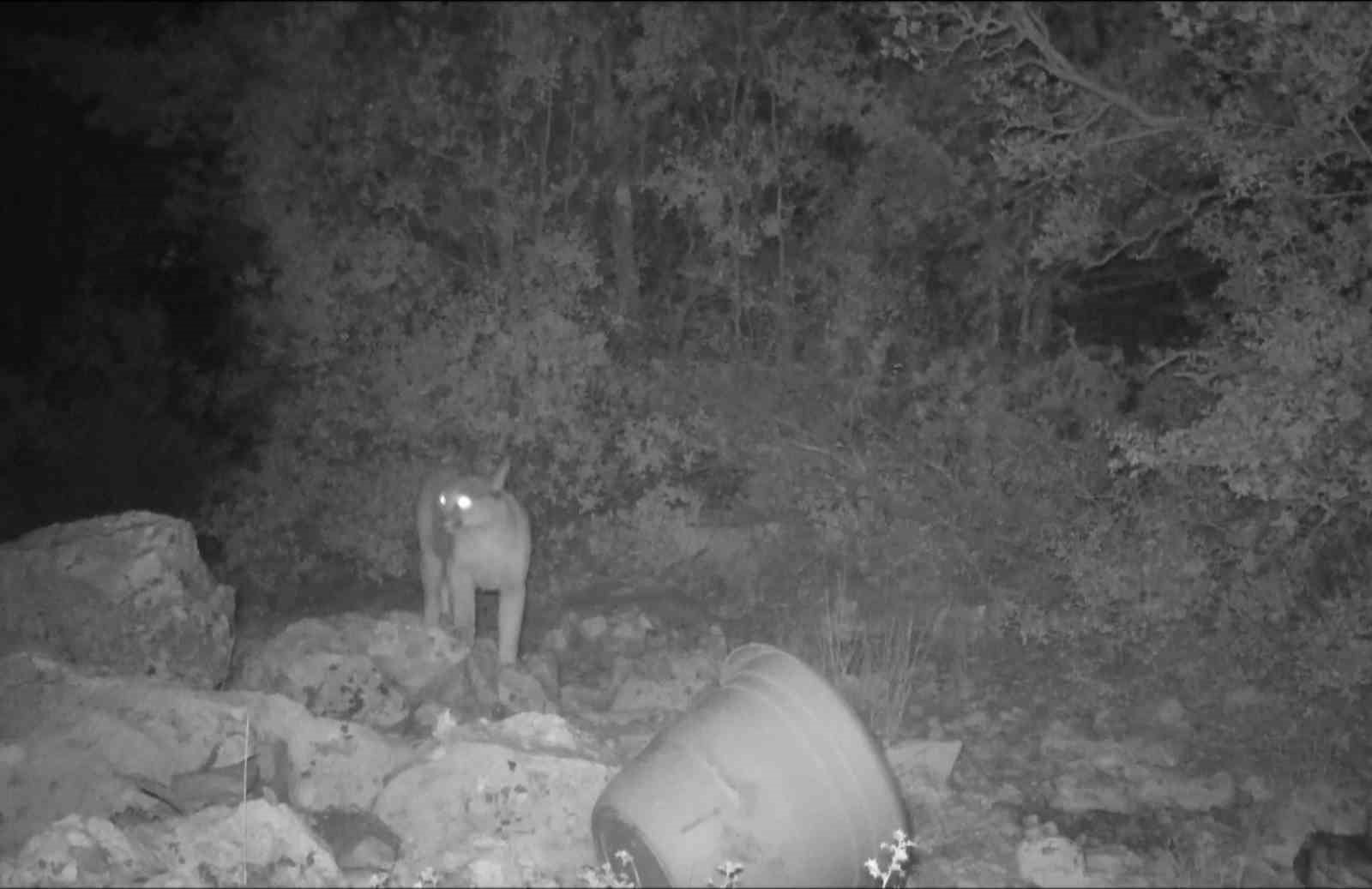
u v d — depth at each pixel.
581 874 8.12
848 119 11.62
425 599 10.50
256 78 12.11
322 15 11.94
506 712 9.66
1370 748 9.53
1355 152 9.59
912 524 10.99
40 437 12.91
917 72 11.69
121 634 9.45
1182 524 10.13
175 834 8.14
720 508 11.93
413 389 11.41
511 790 8.54
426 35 12.35
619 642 10.70
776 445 11.50
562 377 11.45
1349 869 8.55
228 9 12.20
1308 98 9.59
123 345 12.90
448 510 9.92
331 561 12.00
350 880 8.19
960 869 8.58
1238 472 9.46
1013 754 9.52
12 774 8.49
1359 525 10.03
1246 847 8.80
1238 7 9.53
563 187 11.88
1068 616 10.37
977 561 10.87
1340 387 9.18
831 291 11.76
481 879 8.02
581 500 11.52
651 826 7.92
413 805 8.56
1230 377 10.20
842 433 11.45
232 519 11.73
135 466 12.84
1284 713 9.70
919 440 11.23
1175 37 10.57
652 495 11.42
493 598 11.31
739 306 11.91
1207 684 9.93
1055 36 11.68
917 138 11.55
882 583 11.03
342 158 11.81
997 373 11.12
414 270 11.60
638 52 11.86
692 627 10.91
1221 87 10.00
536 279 11.70
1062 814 9.05
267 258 11.97
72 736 8.59
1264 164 9.60
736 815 7.89
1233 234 10.29
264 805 8.21
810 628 10.68
